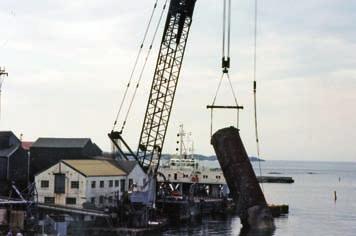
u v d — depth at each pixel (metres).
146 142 114.06
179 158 168.25
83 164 107.00
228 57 88.56
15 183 111.94
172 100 113.00
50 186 102.25
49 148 120.56
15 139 116.12
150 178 111.75
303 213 150.12
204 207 136.62
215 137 98.50
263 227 98.94
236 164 97.25
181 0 106.00
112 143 116.62
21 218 83.19
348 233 111.38
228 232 105.06
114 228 98.06
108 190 106.00
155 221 108.69
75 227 94.38
